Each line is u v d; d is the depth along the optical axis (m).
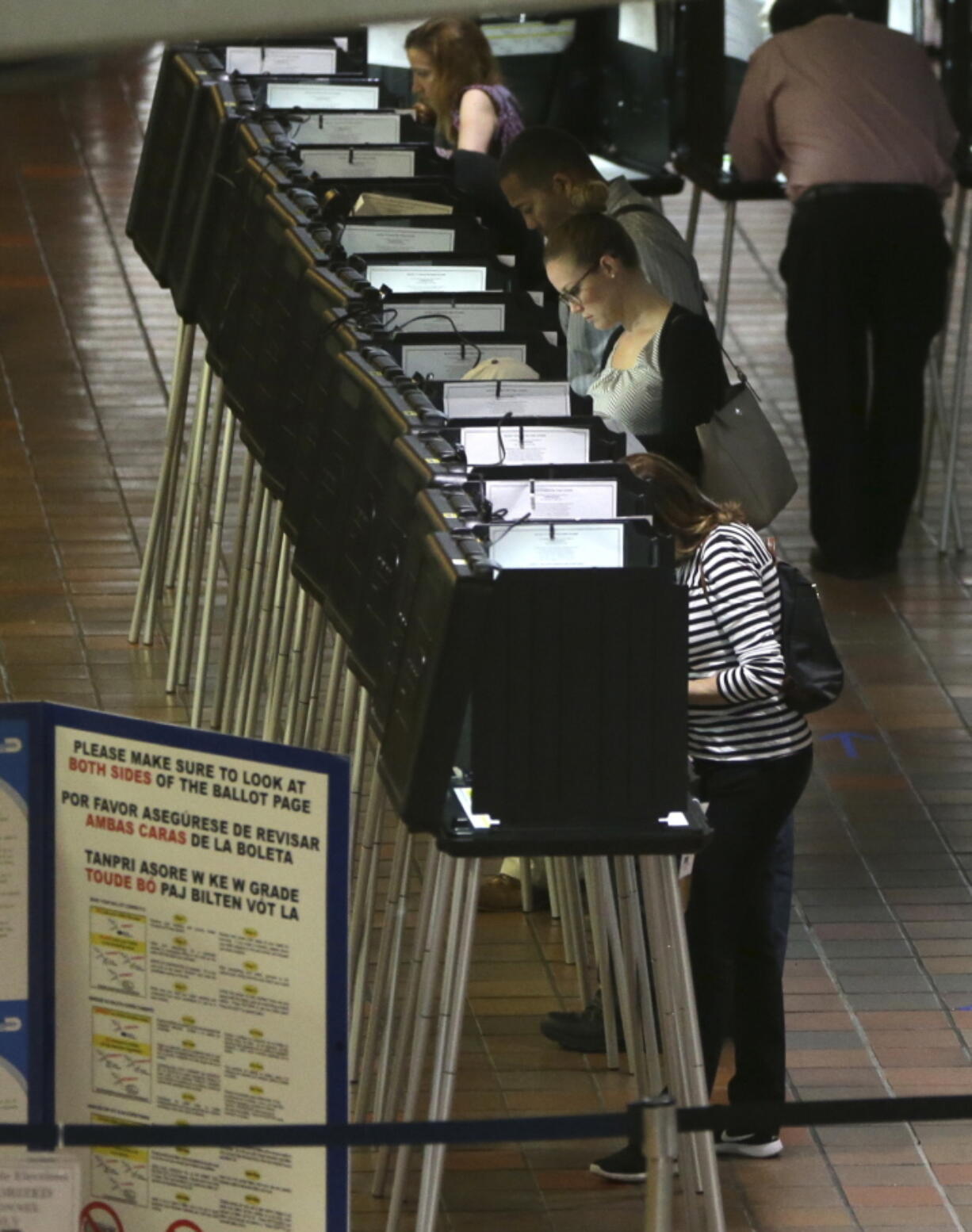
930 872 22.62
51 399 35.00
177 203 24.77
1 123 48.47
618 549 13.85
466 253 20.75
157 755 12.36
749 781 15.88
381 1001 16.36
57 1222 12.01
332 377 17.00
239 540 23.50
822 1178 16.83
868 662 27.81
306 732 19.41
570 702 13.05
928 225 28.45
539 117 33.62
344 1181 12.48
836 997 19.92
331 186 22.83
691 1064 14.24
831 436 29.72
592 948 20.19
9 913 12.81
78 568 29.28
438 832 12.84
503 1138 10.56
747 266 42.44
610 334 20.20
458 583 12.22
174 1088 12.82
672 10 31.77
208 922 12.47
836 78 28.44
